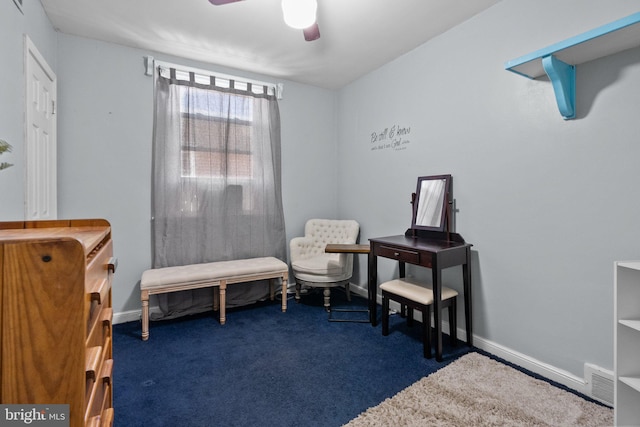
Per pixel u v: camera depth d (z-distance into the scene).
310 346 2.37
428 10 2.25
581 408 1.63
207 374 2.00
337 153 3.93
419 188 2.77
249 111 3.33
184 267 2.90
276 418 1.61
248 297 3.31
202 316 3.00
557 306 1.91
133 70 2.83
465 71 2.40
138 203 2.89
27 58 1.85
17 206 1.72
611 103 1.66
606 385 1.69
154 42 2.73
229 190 3.24
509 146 2.13
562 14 1.84
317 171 3.85
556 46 1.61
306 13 1.69
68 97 2.59
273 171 3.47
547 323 1.95
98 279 0.90
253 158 3.36
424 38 2.65
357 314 3.03
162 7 2.24
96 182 2.71
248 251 3.35
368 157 3.43
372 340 2.46
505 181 2.16
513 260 2.12
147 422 1.58
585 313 1.79
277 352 2.28
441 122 2.60
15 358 0.61
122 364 2.12
